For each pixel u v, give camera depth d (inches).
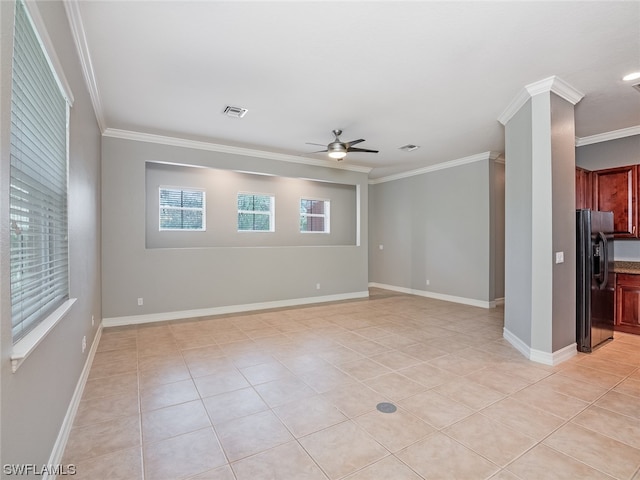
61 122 84.2
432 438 80.8
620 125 172.6
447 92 138.2
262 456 74.1
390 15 90.2
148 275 191.8
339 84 131.0
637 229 171.6
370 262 336.8
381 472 69.1
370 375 117.6
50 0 70.3
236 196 243.1
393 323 190.2
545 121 128.0
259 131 186.7
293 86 132.9
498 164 243.4
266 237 257.8
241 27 95.4
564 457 73.8
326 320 197.5
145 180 199.6
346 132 188.4
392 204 313.0
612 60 112.7
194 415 91.0
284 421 88.3
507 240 158.2
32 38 61.1
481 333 169.8
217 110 156.4
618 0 84.0
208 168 228.2
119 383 110.3
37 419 58.6
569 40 101.5
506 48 106.1
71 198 92.7
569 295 136.3
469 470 69.6
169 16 90.3
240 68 118.8
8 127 45.6
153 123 172.6
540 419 89.2
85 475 67.9
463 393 104.2
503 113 158.2
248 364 127.5
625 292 168.2
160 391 104.8
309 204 285.7
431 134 192.5
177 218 221.5
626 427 85.5
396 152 232.2
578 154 196.1
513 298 150.9
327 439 80.4
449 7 86.9
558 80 125.7
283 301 239.9
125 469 69.7
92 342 134.0
